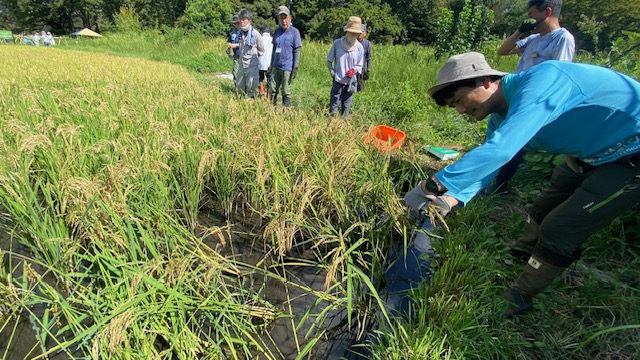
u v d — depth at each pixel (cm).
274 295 253
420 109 621
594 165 182
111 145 326
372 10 3328
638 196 176
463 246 260
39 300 206
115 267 220
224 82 927
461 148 498
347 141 346
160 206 285
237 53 781
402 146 387
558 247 196
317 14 3822
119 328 177
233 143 342
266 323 226
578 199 186
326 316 236
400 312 234
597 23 1332
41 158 304
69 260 232
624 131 165
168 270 218
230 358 204
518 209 333
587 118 167
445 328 200
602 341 201
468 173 159
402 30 3488
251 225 326
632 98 161
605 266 256
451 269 241
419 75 791
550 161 362
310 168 320
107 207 237
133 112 407
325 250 294
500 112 186
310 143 346
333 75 581
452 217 301
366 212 299
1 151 284
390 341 193
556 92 156
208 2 2305
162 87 609
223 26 2334
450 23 1002
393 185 325
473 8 987
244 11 666
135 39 1997
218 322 208
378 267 254
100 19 4394
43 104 439
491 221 312
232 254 288
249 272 260
